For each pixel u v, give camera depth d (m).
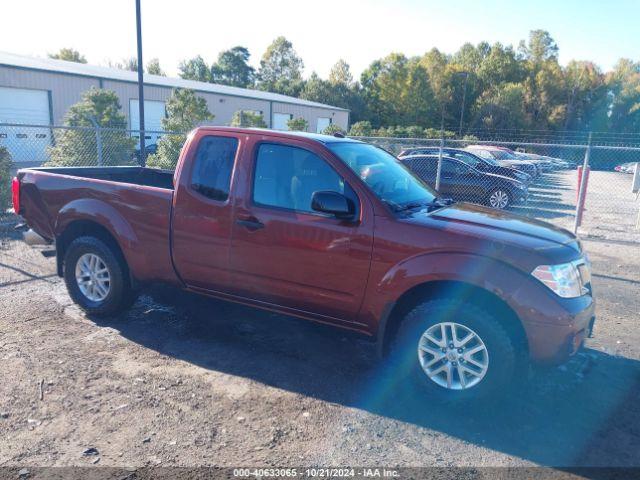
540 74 74.19
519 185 15.06
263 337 4.88
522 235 3.79
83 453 3.06
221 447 3.18
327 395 3.87
